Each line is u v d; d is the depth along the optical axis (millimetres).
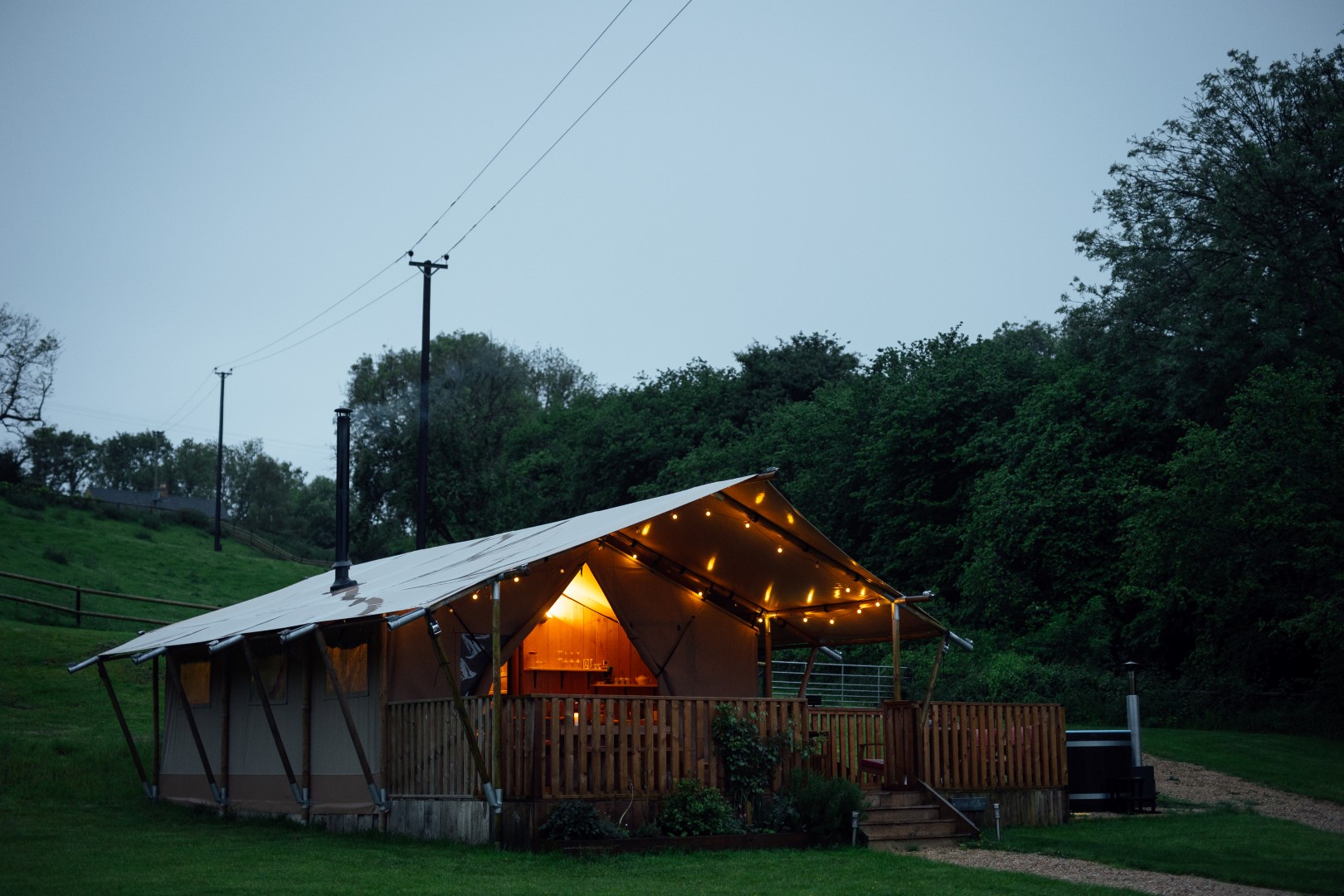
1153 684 30797
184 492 120438
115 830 16547
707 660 19500
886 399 45000
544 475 66438
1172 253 37375
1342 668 27750
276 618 18297
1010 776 17406
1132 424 36375
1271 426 29047
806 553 16797
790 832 14273
